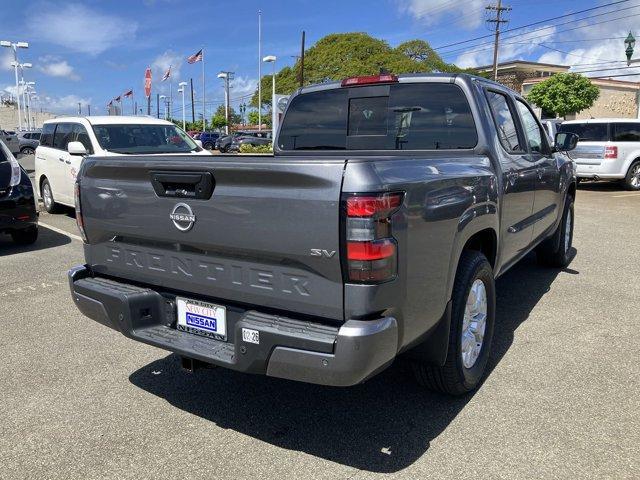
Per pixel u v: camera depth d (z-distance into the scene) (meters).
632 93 61.31
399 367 4.05
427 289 2.88
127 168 3.15
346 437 3.14
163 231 3.07
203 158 3.06
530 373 3.90
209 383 3.85
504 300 5.58
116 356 4.32
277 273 2.69
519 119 4.81
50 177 11.13
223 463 2.92
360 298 2.48
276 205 2.60
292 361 2.57
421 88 4.28
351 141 4.72
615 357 4.16
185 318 3.17
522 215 4.62
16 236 8.37
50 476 2.83
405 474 2.79
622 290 5.90
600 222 10.39
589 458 2.89
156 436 3.19
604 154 15.28
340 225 2.45
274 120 20.66
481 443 3.05
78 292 3.49
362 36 58.28
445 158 3.29
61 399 3.63
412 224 2.69
